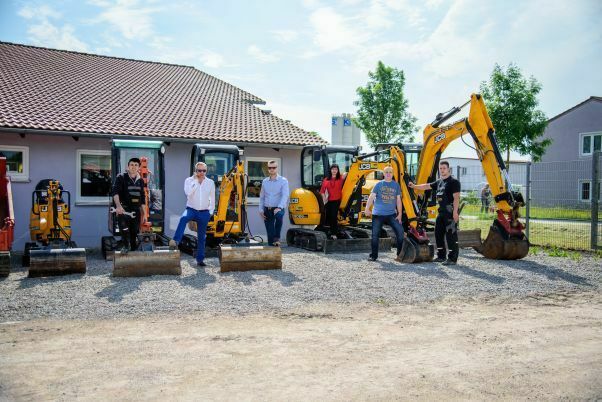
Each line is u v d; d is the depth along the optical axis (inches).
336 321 240.4
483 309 266.2
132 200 370.9
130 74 746.2
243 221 462.0
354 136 977.5
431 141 451.5
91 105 590.6
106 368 177.3
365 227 570.6
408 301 281.6
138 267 343.0
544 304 279.0
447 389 161.6
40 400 151.2
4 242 354.6
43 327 226.8
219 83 822.5
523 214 783.1
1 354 191.2
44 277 340.2
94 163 542.9
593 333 224.1
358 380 168.2
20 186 507.2
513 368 180.7
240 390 159.3
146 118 593.3
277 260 376.5
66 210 430.9
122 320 239.0
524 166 1173.7
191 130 587.8
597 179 516.4
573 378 172.1
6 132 496.7
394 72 1058.7
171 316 246.5
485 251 434.9
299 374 173.0
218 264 398.3
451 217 404.8
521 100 1097.4
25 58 685.3
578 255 466.0
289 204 553.0
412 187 426.9
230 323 235.5
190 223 432.5
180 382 165.3
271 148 639.8
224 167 494.6
